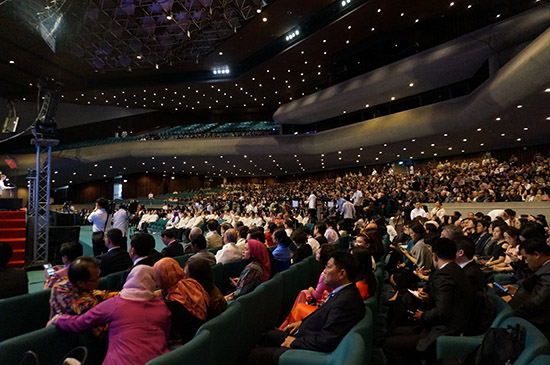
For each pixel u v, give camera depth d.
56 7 13.71
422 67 16.39
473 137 18.78
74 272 2.29
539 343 1.51
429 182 19.03
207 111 32.44
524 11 13.78
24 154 24.86
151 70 22.75
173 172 34.62
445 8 16.14
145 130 31.39
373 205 14.48
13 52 18.34
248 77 22.75
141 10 14.91
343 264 2.34
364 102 20.39
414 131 18.62
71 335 2.13
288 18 17.06
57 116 28.17
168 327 2.17
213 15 15.57
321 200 19.77
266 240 7.55
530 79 11.12
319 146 24.08
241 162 29.39
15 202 8.84
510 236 4.41
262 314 2.81
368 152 23.67
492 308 2.51
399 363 2.65
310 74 23.11
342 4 16.06
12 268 3.23
